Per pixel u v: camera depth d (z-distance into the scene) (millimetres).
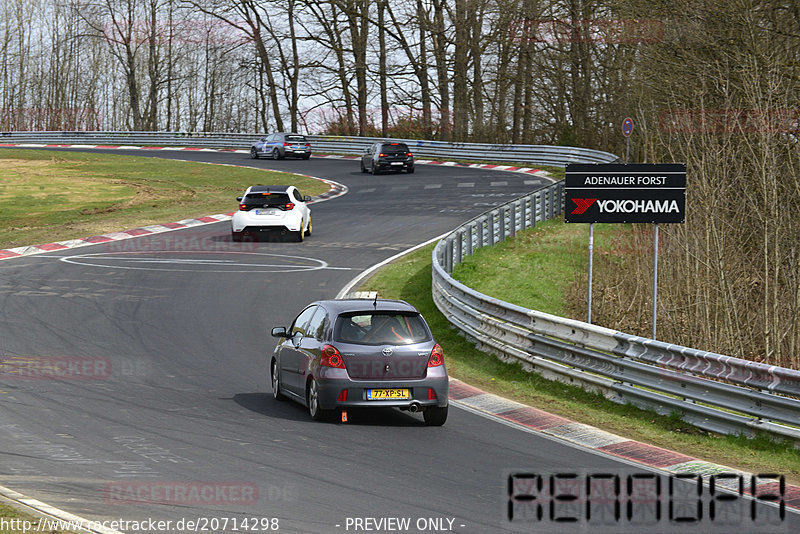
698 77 57250
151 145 162125
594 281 54250
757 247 47062
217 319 43625
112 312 44406
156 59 196000
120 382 30719
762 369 25031
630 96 93688
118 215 82000
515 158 121062
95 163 130875
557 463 21984
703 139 45094
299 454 21953
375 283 53688
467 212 81562
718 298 42625
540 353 34531
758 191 45594
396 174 114688
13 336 38250
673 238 47594
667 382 28469
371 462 21375
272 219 67000
